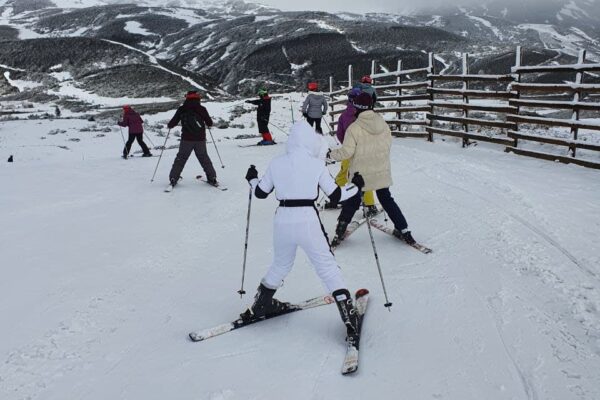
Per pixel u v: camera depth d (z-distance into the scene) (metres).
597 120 9.80
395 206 6.01
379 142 5.84
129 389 3.53
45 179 10.80
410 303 4.63
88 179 10.77
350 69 16.78
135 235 6.93
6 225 7.41
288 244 4.04
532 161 9.98
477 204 7.44
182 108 9.38
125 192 9.46
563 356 3.71
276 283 4.25
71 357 3.93
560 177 8.59
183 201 8.72
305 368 3.72
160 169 11.91
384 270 5.39
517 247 5.75
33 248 6.41
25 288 5.20
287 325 4.38
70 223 7.49
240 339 4.17
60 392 3.51
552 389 3.36
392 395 3.38
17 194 9.39
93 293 5.07
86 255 6.16
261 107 15.59
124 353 3.99
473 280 5.01
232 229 7.12
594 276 4.94
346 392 3.43
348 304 3.99
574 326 4.10
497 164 9.84
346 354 3.80
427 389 3.42
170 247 6.45
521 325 4.15
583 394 3.30
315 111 13.68
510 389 3.38
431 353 3.84
